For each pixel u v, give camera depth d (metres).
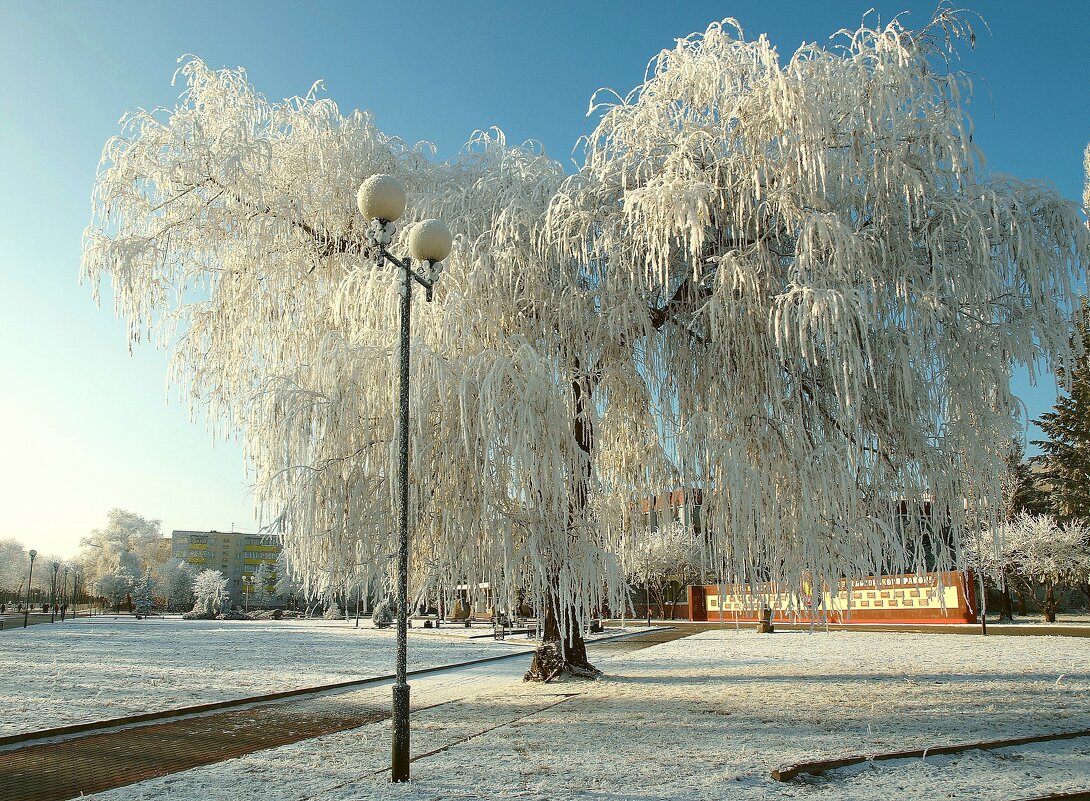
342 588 9.71
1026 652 17.45
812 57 9.93
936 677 12.75
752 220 10.21
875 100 9.48
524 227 11.23
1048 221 9.77
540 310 11.36
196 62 12.59
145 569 112.94
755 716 9.14
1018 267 9.60
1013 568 34.88
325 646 26.67
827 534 9.42
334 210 12.25
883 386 9.72
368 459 9.50
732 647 22.55
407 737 6.33
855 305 8.59
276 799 5.80
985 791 5.50
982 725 8.17
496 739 8.02
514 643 27.86
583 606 9.86
